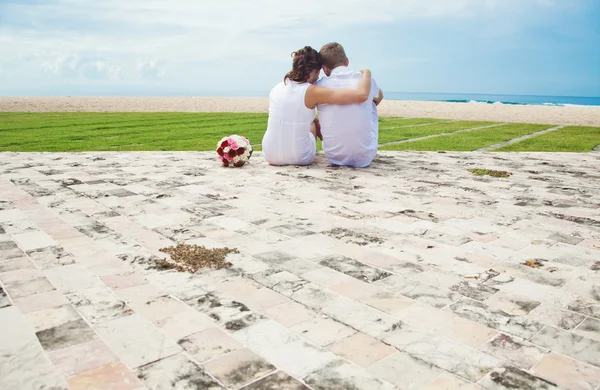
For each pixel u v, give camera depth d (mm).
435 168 6836
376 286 2797
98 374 1929
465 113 21859
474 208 4590
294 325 2338
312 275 2951
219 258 3195
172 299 2607
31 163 7043
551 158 8055
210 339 2199
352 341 2197
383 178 6023
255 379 1903
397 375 1938
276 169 6605
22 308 2484
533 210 4539
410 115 20234
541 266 3125
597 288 2797
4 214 4250
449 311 2498
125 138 11070
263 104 27766
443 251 3391
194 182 5699
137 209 4449
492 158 7977
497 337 2244
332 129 6449
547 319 2422
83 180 5781
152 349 2113
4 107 23297
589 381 1915
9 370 1946
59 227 3879
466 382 1896
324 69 6535
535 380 1916
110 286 2768
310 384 1876
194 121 15930
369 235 3732
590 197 5109
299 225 3980
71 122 15391
